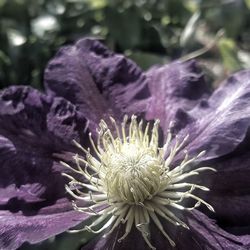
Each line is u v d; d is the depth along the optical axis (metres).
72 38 0.14
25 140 0.08
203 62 0.13
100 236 0.08
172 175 0.08
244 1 0.13
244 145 0.08
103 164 0.08
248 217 0.08
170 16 0.14
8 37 0.13
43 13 0.14
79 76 0.09
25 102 0.09
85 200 0.08
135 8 0.13
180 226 0.08
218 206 0.08
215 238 0.07
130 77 0.09
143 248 0.08
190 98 0.09
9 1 0.14
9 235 0.08
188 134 0.08
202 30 0.15
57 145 0.08
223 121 0.08
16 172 0.08
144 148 0.08
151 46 0.13
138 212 0.08
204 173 0.08
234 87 0.09
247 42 0.15
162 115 0.09
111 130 0.09
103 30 0.13
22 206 0.08
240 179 0.08
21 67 0.13
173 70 0.10
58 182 0.08
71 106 0.09
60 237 0.10
